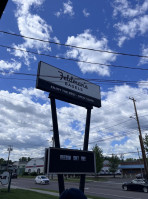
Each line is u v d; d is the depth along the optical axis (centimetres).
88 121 1353
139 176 5031
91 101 1398
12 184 3012
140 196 1622
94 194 1786
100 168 4969
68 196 151
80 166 1135
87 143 1284
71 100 1282
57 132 1120
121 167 6625
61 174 1046
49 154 1015
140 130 2755
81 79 1386
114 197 1558
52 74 1197
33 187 2542
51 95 1170
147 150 3130
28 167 7019
